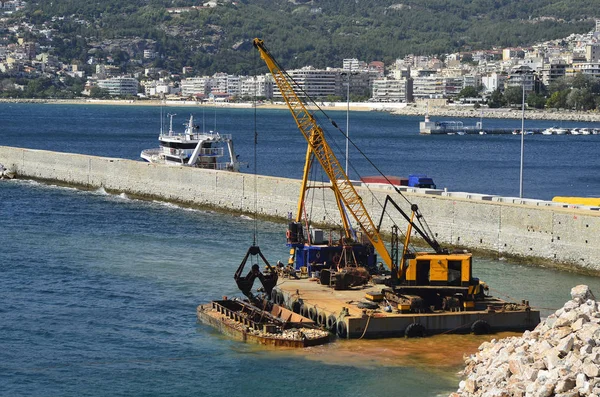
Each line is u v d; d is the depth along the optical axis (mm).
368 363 87562
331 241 116375
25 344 94188
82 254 135250
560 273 124375
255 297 105875
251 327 96062
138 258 132750
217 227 160375
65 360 89812
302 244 115688
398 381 83312
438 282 97750
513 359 72125
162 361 89375
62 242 144625
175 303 109062
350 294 104562
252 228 159500
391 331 94312
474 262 131000
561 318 75000
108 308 106750
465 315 95812
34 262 129500
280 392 81562
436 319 95188
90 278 120188
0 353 91438
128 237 149375
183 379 84875
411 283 98312
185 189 189375
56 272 123562
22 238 147625
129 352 92000
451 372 85312
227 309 100500
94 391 82500
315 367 86812
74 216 171750
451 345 92312
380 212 148500
